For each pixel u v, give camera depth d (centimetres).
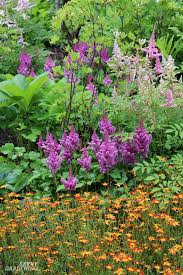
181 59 500
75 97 394
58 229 310
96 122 394
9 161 390
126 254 293
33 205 332
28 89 410
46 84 435
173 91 373
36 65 504
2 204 354
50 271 296
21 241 301
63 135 366
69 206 342
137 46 383
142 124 352
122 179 356
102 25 415
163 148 374
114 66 384
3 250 311
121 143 363
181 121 371
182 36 479
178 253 298
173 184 335
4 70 493
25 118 426
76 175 366
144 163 348
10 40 504
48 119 416
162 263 298
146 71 370
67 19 424
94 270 289
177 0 529
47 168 374
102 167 352
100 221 320
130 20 488
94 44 406
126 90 383
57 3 582
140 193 327
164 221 315
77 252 302
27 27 534
